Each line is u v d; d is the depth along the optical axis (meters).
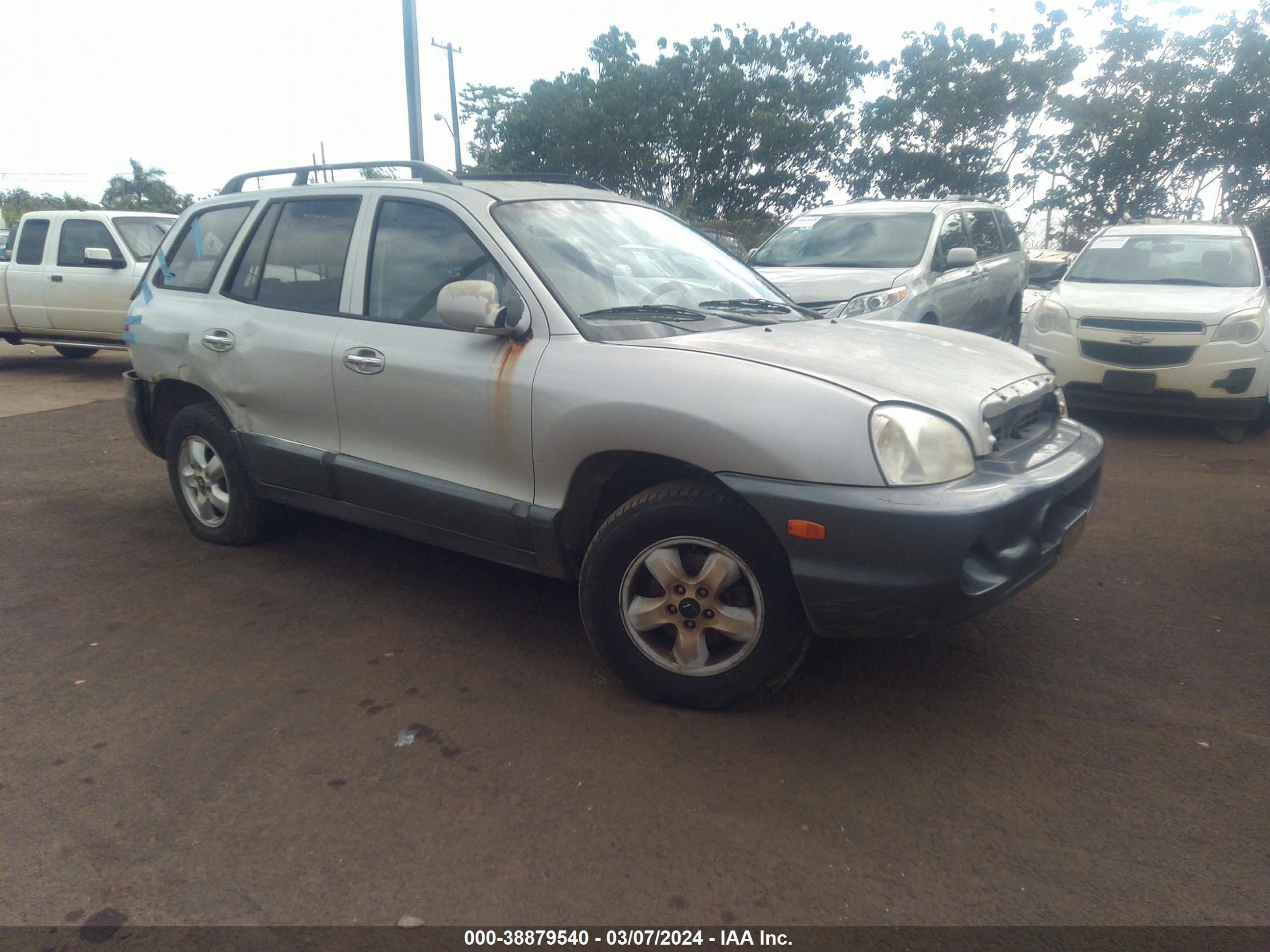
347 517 4.15
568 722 3.18
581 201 4.12
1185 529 5.29
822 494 2.79
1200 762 2.96
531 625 3.98
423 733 3.12
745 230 25.98
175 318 4.70
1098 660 3.66
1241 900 2.35
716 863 2.49
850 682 3.46
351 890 2.38
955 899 2.36
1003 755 2.99
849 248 8.75
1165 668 3.60
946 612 2.80
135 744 3.05
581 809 2.71
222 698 3.35
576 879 2.43
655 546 3.13
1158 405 7.57
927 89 24.97
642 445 3.08
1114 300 7.82
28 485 6.24
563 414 3.22
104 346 11.25
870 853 2.53
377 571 4.60
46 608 4.14
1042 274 13.11
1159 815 2.69
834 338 3.58
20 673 3.53
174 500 5.88
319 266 4.18
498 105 26.23
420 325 3.75
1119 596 4.31
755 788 2.81
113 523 5.39
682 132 25.58
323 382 4.00
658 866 2.47
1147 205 22.78
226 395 4.47
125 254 10.95
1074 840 2.58
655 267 3.98
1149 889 2.39
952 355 3.55
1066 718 3.23
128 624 3.98
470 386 3.48
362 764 2.94
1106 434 7.89
